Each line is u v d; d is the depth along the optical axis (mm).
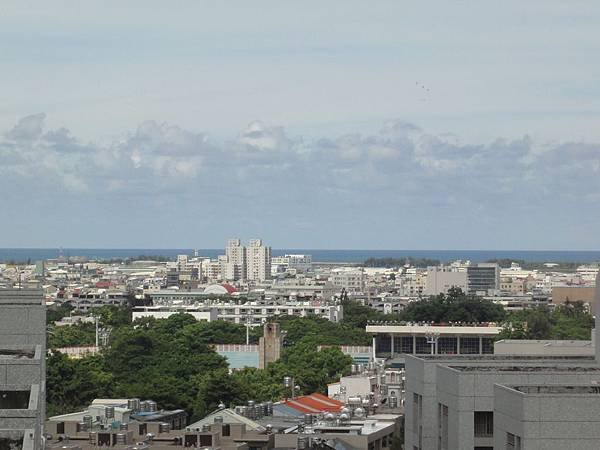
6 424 149625
